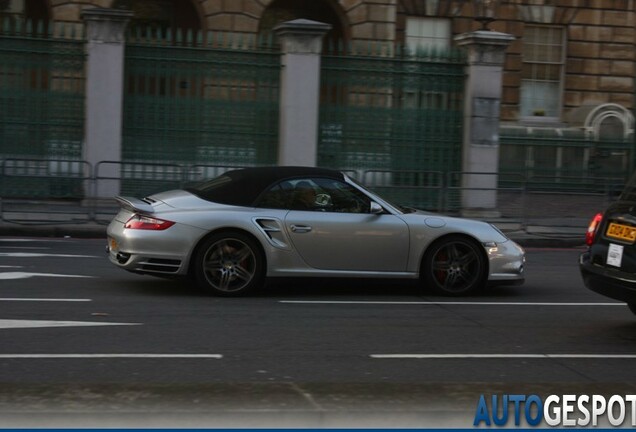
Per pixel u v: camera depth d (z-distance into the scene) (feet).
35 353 25.53
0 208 58.95
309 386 21.66
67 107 68.18
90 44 66.85
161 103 69.26
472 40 71.00
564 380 24.61
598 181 91.61
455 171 72.90
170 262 34.83
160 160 69.46
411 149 72.64
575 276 47.03
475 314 34.06
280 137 70.38
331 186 36.83
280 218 35.60
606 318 34.35
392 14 92.94
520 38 98.94
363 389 21.54
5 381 22.50
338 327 30.60
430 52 73.05
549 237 64.85
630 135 94.68
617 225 30.09
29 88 67.62
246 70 70.23
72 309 32.04
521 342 29.40
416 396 21.04
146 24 91.81
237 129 70.38
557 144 94.02
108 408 19.39
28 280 38.27
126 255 35.01
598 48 100.32
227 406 19.74
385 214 36.91
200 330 29.30
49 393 20.52
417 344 28.43
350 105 71.61
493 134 71.77
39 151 67.97
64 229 59.06
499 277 38.04
